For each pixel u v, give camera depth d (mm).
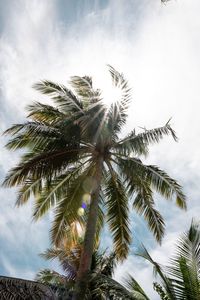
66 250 17250
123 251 13703
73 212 14195
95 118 13766
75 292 10234
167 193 14180
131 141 14086
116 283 9688
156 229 14148
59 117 14625
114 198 14625
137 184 14336
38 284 10008
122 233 14023
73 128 13367
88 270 10961
